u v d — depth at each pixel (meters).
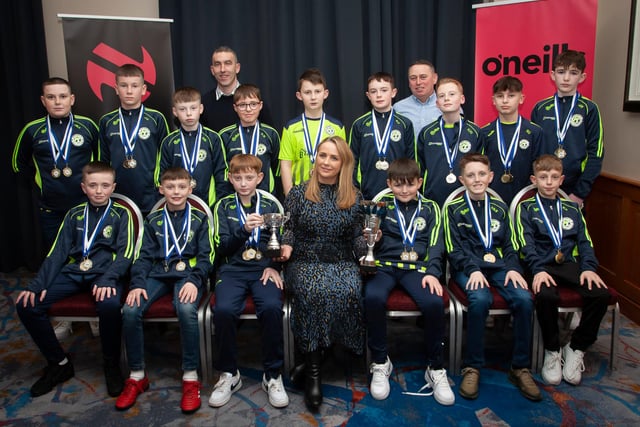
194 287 2.51
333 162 2.44
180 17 3.98
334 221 2.48
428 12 3.97
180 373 2.72
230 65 3.40
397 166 2.64
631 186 3.16
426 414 2.30
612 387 2.48
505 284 2.53
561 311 2.52
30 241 4.39
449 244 2.71
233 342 2.43
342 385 2.57
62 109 3.06
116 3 4.25
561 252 2.67
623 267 3.30
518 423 2.22
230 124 3.51
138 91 3.14
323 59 3.96
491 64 3.58
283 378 2.63
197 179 3.09
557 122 3.13
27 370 2.76
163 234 2.66
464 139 3.03
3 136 4.27
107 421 2.29
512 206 2.83
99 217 2.71
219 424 2.27
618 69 3.43
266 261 2.66
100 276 2.63
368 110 4.01
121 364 2.60
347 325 2.44
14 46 4.13
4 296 3.86
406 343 3.00
